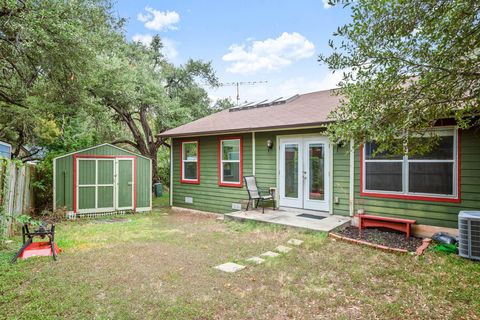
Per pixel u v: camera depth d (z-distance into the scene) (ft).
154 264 14.61
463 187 18.06
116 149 30.78
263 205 27.35
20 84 26.86
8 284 11.91
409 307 10.50
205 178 32.32
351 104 9.37
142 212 32.07
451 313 10.09
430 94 8.29
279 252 16.60
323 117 22.93
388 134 8.64
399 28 7.80
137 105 43.16
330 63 9.46
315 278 13.00
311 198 25.11
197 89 57.11
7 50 21.86
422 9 7.45
